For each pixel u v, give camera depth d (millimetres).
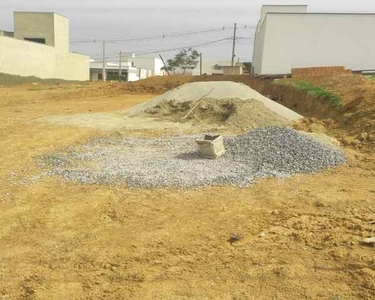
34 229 5359
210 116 13977
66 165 8312
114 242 4926
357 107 12406
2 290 3928
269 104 14906
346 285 3697
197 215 5703
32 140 11070
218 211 5840
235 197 6383
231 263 4254
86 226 5430
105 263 4395
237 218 5586
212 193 6559
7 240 5055
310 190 6652
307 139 9039
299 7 34875
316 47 27359
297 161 8094
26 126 13359
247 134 9633
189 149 9586
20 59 36250
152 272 4145
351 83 16438
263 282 3840
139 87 29656
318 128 11938
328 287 3684
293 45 27531
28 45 37469
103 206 6074
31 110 17875
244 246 4676
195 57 72625
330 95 14922
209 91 15789
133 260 4441
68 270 4277
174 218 5609
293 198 6316
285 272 3959
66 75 46375
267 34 27609
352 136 10766
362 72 27281
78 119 14797
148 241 4922
